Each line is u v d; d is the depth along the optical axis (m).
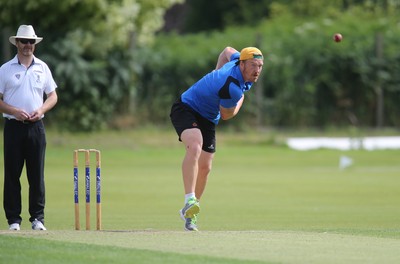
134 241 32.25
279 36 120.50
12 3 107.12
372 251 30.47
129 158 94.38
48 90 39.72
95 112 109.38
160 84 114.50
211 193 67.06
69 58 107.75
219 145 105.56
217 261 27.83
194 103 38.19
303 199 63.25
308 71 117.12
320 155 101.00
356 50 118.00
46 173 80.06
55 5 107.25
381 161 96.44
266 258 28.72
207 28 183.38
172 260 27.94
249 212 55.38
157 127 113.00
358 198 63.97
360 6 160.88
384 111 119.75
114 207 57.69
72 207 57.66
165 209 56.56
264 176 81.00
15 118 38.66
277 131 115.25
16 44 39.22
